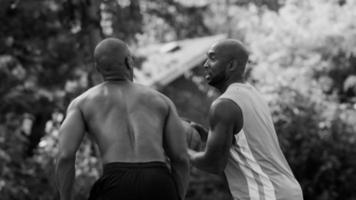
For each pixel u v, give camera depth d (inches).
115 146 194.1
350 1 696.4
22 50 595.8
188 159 202.1
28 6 547.8
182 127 203.6
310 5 710.5
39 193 589.0
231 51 221.8
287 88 613.3
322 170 570.9
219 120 213.3
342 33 672.4
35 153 625.3
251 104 217.2
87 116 198.7
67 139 194.9
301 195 217.9
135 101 200.4
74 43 552.7
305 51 677.9
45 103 611.5
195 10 1058.1
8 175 564.4
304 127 583.2
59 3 481.4
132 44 554.6
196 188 605.6
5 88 586.9
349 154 588.7
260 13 838.5
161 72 767.7
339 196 588.4
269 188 214.2
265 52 681.0
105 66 204.7
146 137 195.6
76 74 581.0
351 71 685.3
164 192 191.2
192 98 802.8
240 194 215.6
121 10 490.9
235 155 216.7
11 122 604.4
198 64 810.8
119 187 189.9
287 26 690.8
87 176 552.1
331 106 611.2
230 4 1085.1
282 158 221.9
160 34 963.3
